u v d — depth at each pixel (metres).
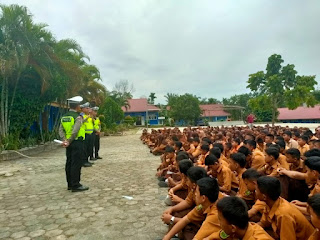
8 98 11.80
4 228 3.76
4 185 6.25
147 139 14.85
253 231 2.07
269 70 25.97
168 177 5.19
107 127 25.36
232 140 6.92
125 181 6.28
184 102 42.00
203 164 5.31
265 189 2.45
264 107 26.28
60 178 6.87
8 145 10.84
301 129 11.54
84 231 3.61
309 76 25.25
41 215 4.23
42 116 15.89
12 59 10.23
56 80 12.57
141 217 4.04
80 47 15.19
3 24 10.77
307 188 3.42
